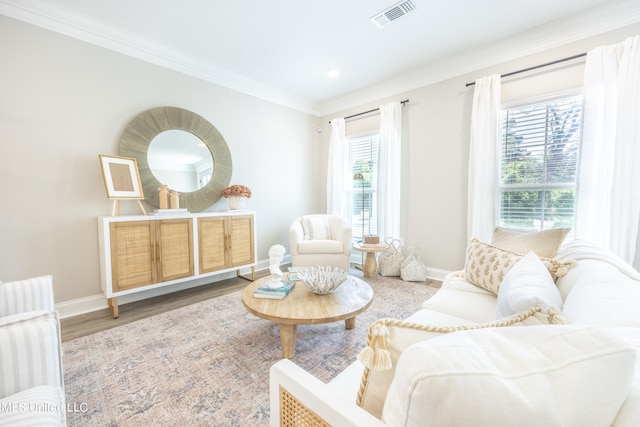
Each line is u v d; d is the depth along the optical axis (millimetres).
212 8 2205
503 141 2822
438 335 564
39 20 2160
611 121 2168
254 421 1234
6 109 2064
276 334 2008
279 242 4125
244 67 3232
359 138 4137
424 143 3367
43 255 2234
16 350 836
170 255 2598
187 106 3074
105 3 2141
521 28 2477
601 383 387
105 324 2172
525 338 455
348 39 2650
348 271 3369
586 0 2119
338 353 1764
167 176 2904
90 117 2432
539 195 2635
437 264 3316
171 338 1947
